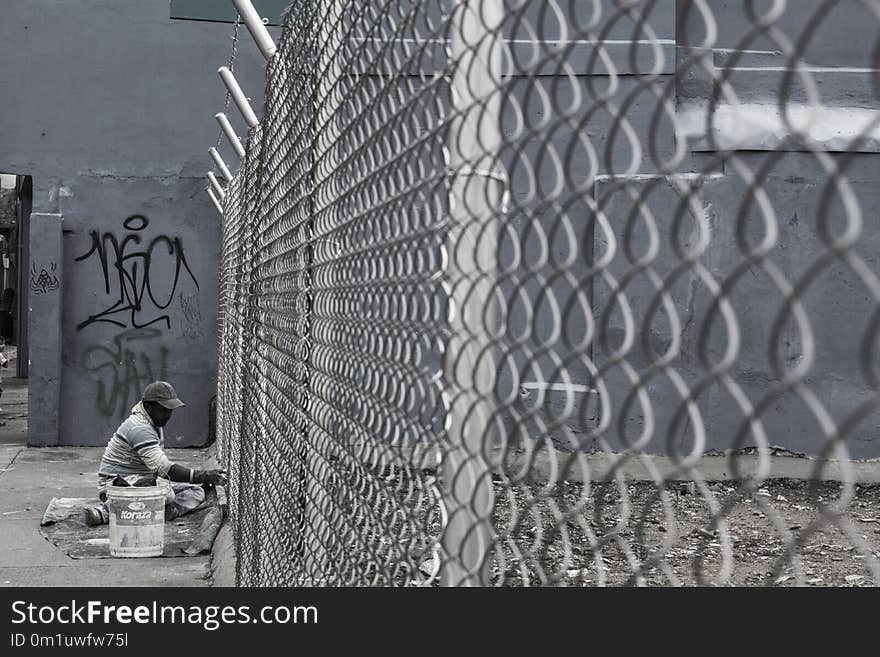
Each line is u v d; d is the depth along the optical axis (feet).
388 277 7.05
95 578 25.23
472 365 5.27
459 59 5.38
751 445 36.14
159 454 32.19
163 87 49.39
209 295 49.55
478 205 5.22
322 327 10.25
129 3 49.08
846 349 37.04
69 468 42.91
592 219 3.60
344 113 8.94
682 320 35.19
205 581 24.97
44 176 48.78
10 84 48.55
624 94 33.91
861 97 36.76
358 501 8.11
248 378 20.62
